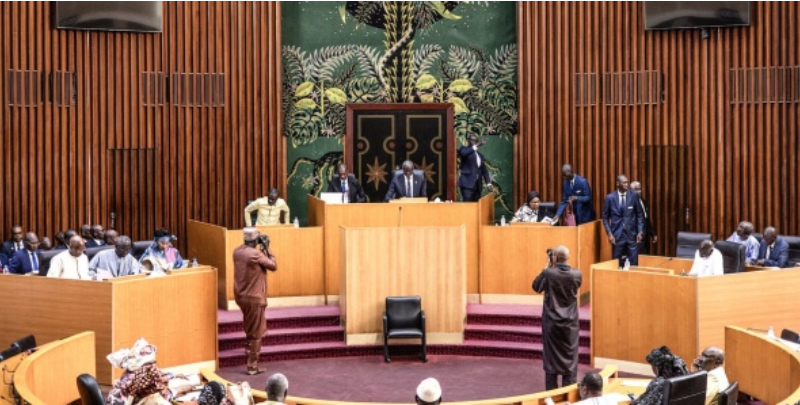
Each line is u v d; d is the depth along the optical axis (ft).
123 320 39.83
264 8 57.52
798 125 52.95
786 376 33.14
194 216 56.85
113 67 55.16
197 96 56.70
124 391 27.27
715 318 40.60
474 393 39.55
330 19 59.26
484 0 59.31
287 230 48.55
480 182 54.95
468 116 59.52
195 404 30.55
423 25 59.36
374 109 59.47
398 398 38.75
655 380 28.27
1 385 29.91
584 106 57.16
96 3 53.88
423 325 43.80
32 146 53.57
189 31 56.49
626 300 42.09
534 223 49.55
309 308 48.08
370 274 45.14
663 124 55.77
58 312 40.29
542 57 57.62
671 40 55.52
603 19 56.65
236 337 44.60
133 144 55.57
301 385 40.52
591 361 42.98
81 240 42.29
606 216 50.37
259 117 57.67
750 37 53.88
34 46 53.57
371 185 59.57
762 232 53.93
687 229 55.52
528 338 45.29
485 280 49.29
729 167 54.60
